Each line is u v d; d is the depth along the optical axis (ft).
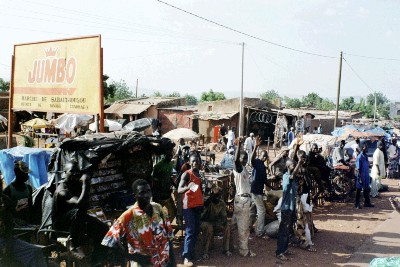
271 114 114.21
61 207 18.15
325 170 39.60
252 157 28.27
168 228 13.71
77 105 32.53
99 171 23.61
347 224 32.68
